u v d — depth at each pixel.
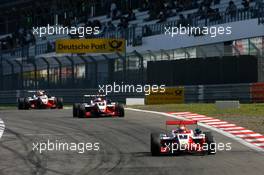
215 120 68.06
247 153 43.38
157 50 116.50
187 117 73.38
